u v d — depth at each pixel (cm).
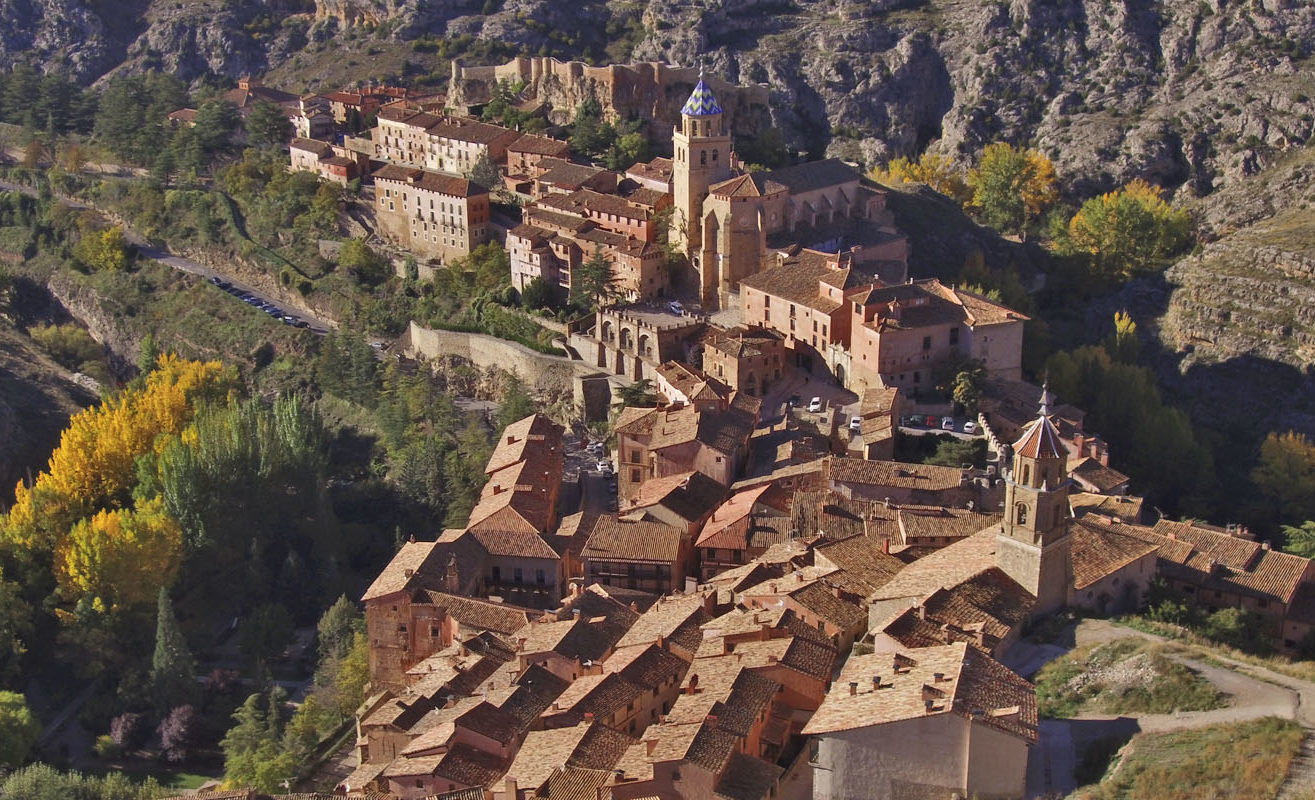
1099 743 12681
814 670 14688
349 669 19962
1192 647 13862
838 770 12269
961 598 14538
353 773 16838
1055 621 14812
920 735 11938
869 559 17650
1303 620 16275
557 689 16500
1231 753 11875
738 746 13400
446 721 15675
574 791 13638
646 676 15875
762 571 18250
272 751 18588
